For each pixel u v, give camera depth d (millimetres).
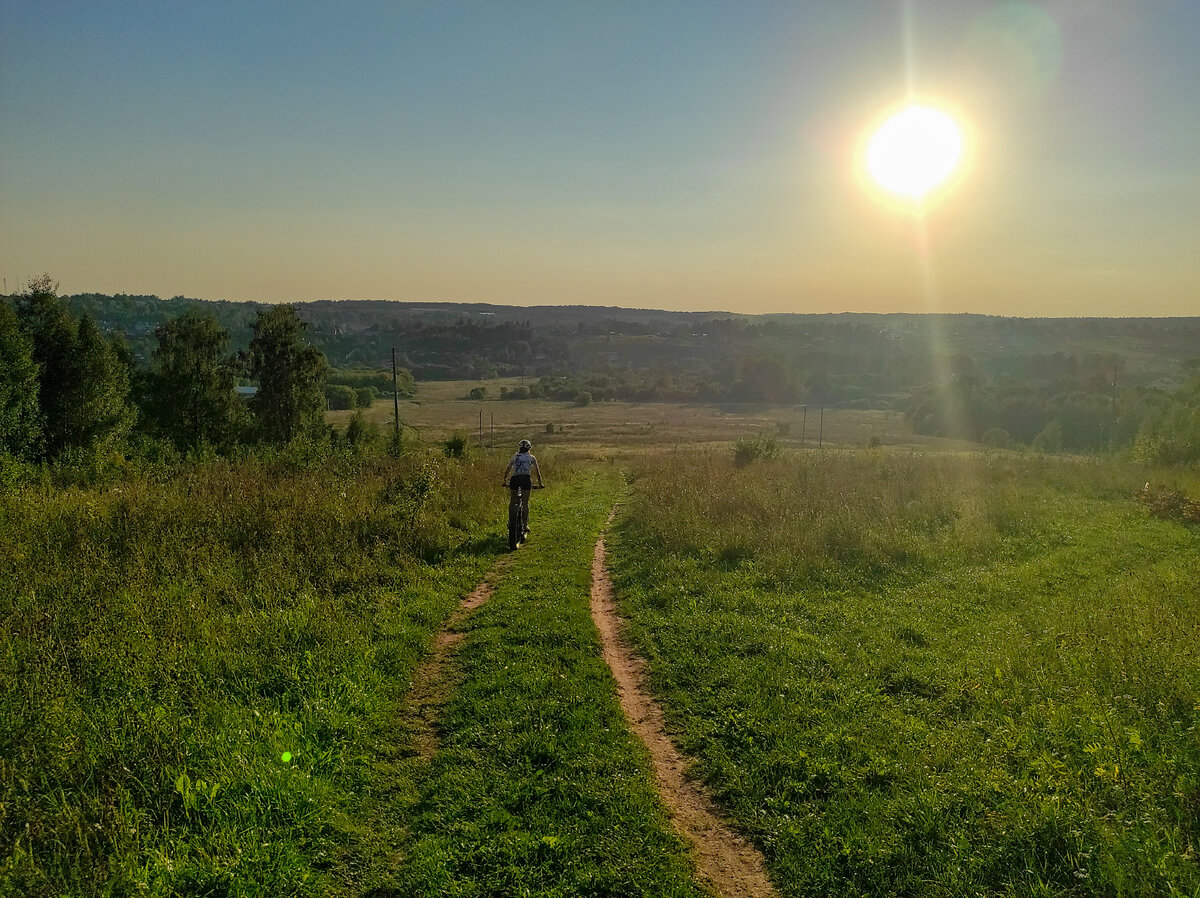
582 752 5824
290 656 7316
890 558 11992
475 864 4535
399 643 8070
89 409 31766
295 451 21016
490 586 11031
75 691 6238
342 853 4699
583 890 4344
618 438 91188
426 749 6059
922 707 6648
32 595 8242
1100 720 5727
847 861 4547
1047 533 14633
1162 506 16891
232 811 4906
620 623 9430
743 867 4637
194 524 11797
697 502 15727
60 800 4848
